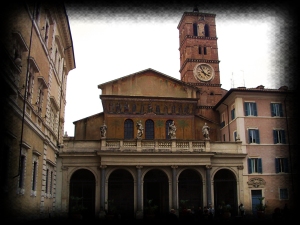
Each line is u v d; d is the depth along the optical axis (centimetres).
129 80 4872
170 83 4962
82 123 4675
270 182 4209
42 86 2803
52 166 3594
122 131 4644
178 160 4050
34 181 2559
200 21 6238
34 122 2467
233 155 4194
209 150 4125
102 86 4797
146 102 4784
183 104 4869
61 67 3984
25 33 2000
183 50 6397
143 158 3997
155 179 4162
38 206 2677
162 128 4744
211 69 5947
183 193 4466
